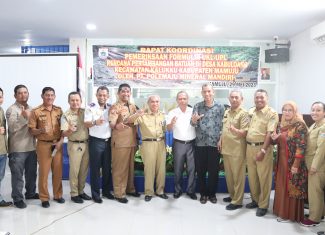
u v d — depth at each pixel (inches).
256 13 161.5
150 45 224.2
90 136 140.7
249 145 130.9
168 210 134.3
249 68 224.5
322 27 167.3
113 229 114.1
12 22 182.2
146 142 146.6
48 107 137.0
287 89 229.0
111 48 224.7
